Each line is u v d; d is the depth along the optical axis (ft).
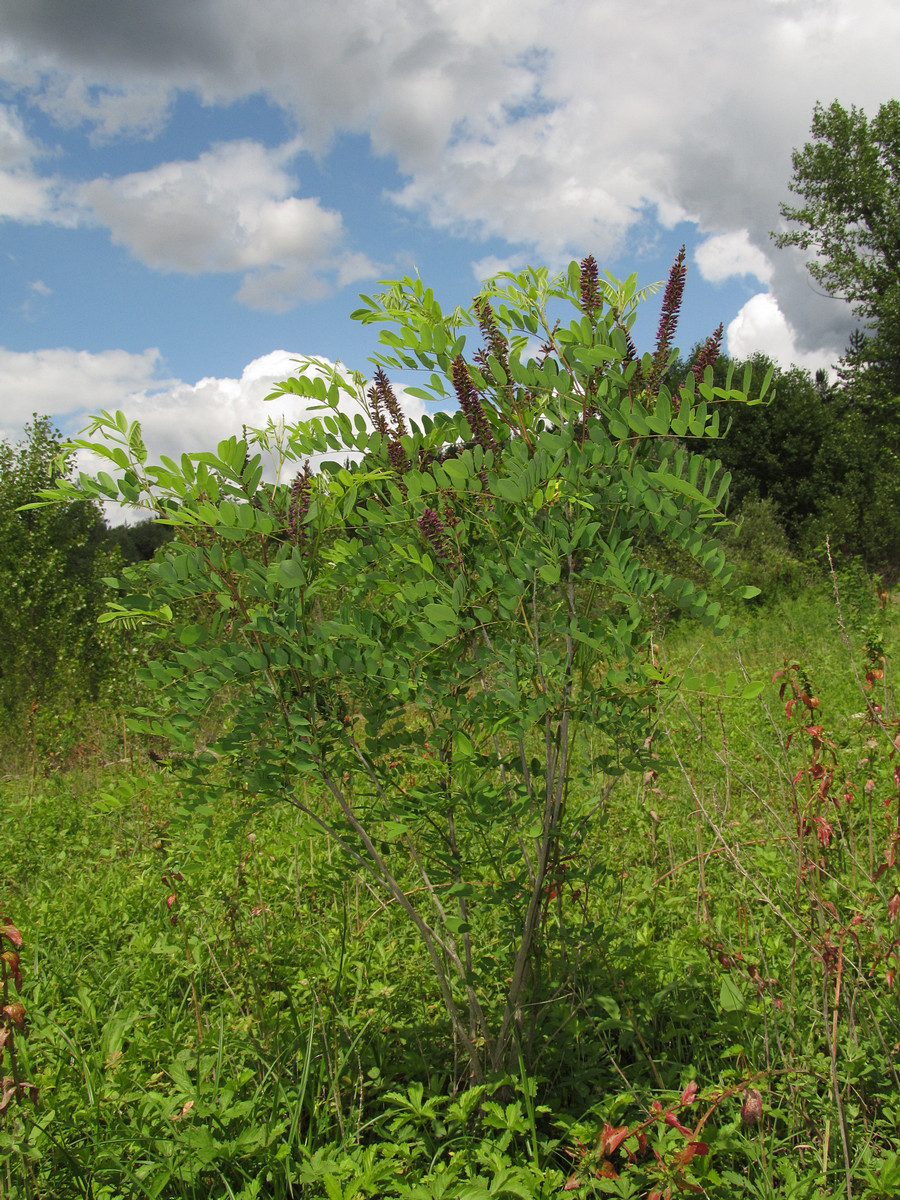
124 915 12.35
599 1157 5.34
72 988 10.02
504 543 6.89
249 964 9.16
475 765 6.92
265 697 6.68
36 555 39.04
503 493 5.93
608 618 6.12
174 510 6.70
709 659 30.07
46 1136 6.40
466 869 7.65
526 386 6.31
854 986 7.04
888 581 61.41
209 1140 6.10
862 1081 7.02
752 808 12.55
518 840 7.36
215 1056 7.91
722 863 10.84
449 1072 7.69
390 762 7.38
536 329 7.07
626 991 8.23
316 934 10.49
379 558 7.00
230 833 7.50
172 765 7.14
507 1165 5.73
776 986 8.02
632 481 5.92
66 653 36.99
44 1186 6.44
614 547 6.02
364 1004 8.73
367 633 6.66
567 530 6.26
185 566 6.21
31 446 40.06
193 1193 6.31
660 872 11.27
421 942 9.86
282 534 7.04
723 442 76.89
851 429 77.77
